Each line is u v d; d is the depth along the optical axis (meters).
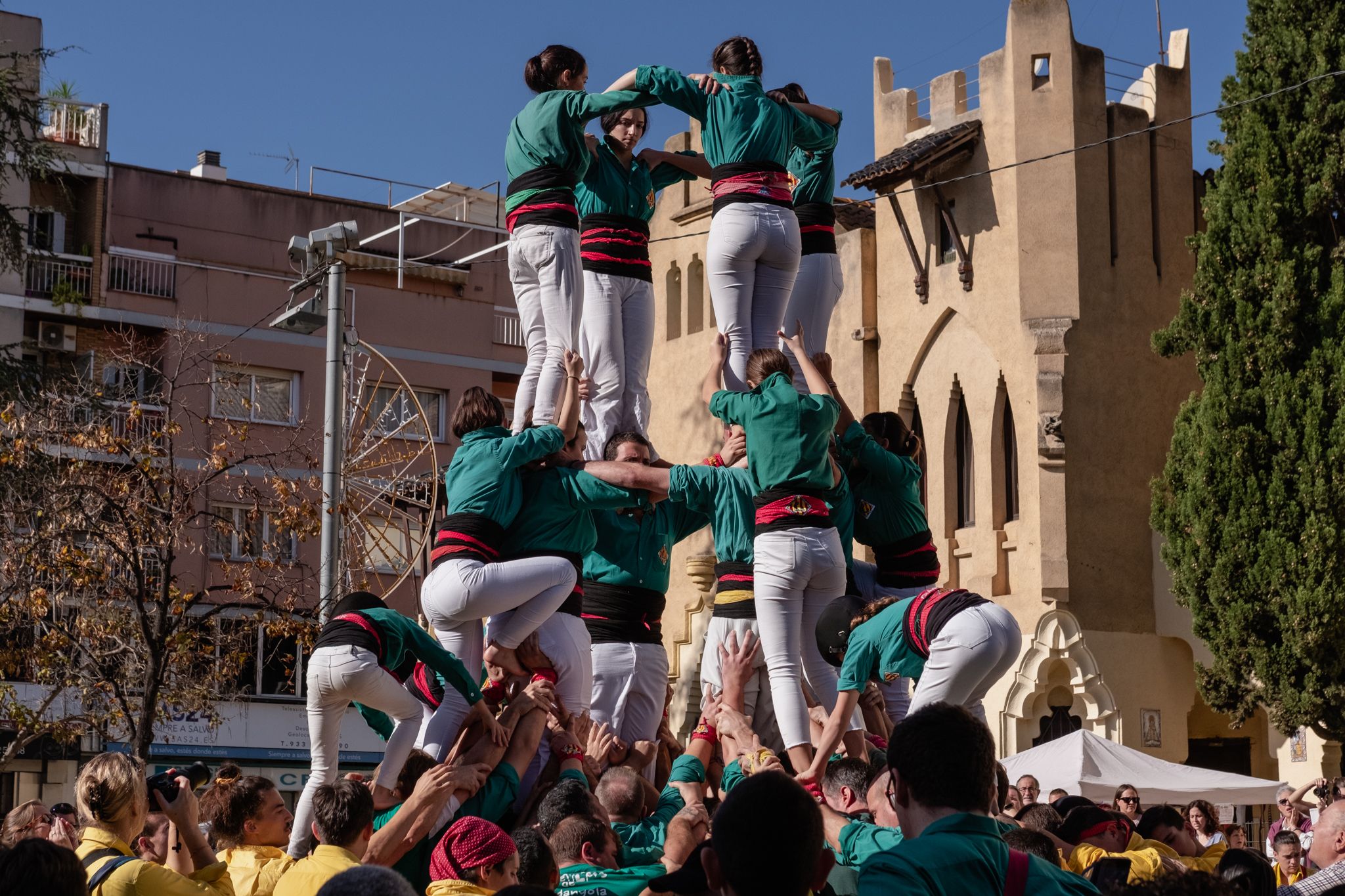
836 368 31.27
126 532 24.33
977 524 28.36
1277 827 20.67
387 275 44.12
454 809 7.83
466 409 9.43
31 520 25.53
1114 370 27.75
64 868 4.72
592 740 9.30
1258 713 27.41
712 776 9.06
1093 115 28.25
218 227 42.31
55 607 26.78
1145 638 27.34
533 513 9.41
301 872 6.74
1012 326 27.94
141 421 34.56
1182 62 29.30
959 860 4.78
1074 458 27.25
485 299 45.25
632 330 11.96
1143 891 4.72
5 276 37.84
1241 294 25.25
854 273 31.08
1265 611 24.44
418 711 8.35
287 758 38.00
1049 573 26.88
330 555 20.52
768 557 9.27
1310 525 24.02
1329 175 24.75
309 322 21.84
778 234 11.27
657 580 10.90
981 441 28.41
